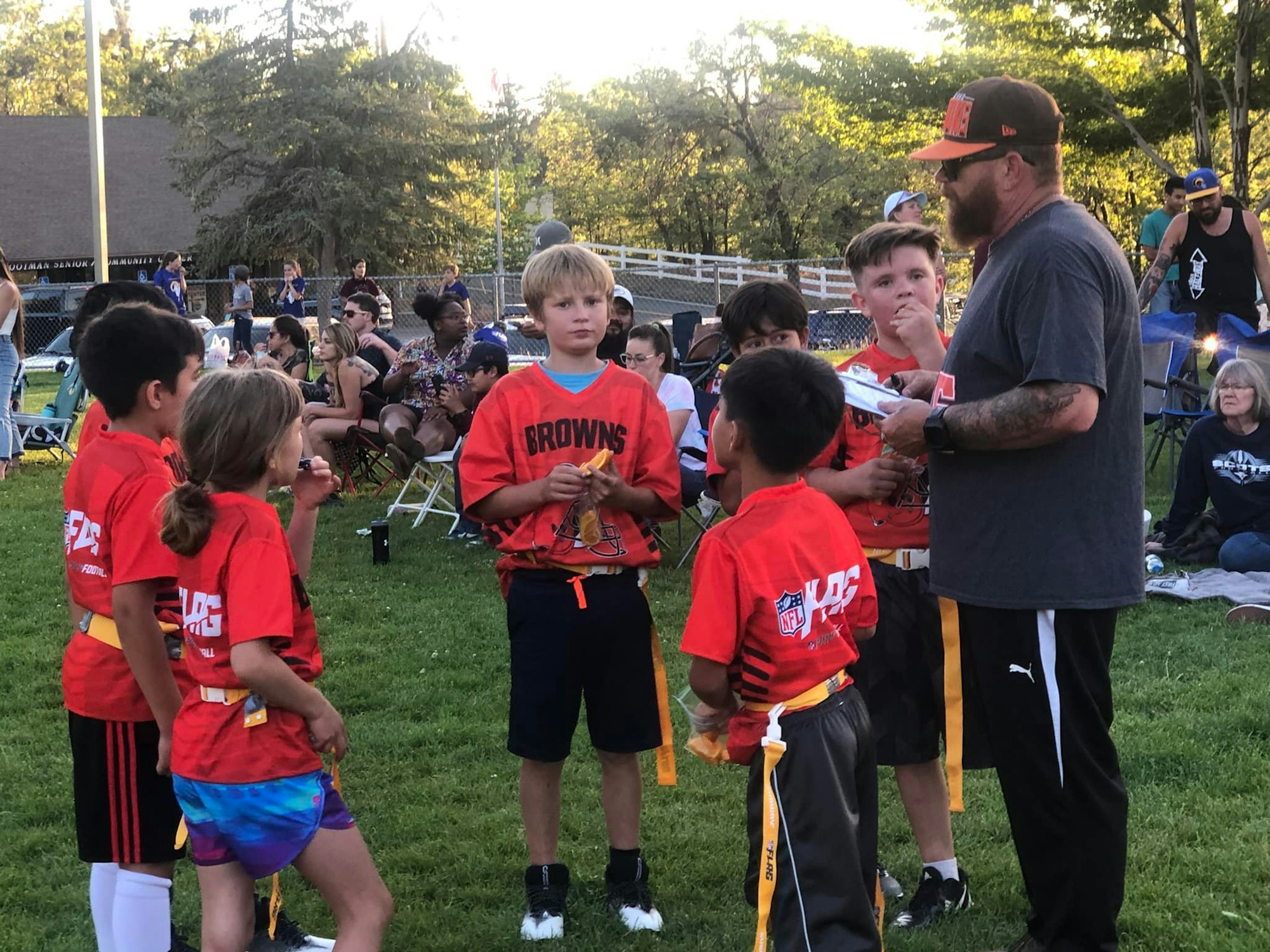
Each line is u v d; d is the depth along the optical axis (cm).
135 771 272
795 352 255
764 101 3816
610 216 4403
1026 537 256
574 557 306
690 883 336
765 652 245
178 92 3603
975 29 2070
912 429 265
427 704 487
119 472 266
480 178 3903
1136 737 414
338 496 913
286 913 324
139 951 272
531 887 315
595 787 402
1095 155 2156
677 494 316
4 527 823
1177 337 837
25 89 6719
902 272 313
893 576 299
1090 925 262
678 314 1010
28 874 350
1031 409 243
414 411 841
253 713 237
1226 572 608
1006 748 266
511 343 1811
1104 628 264
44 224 3525
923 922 305
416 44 3694
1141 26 1916
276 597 235
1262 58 1888
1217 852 334
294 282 2216
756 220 3969
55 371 1931
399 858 354
